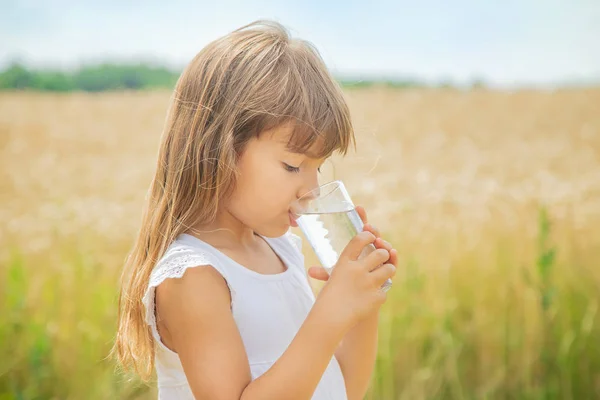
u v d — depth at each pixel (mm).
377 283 1245
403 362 3426
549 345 3459
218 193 1296
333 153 1420
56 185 8969
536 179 7281
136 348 1387
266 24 1438
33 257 5117
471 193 6418
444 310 3742
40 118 15305
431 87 17359
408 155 10047
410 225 5141
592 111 13906
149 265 1354
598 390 3371
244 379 1197
